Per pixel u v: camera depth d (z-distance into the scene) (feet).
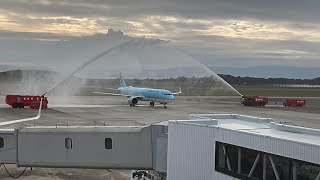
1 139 141.79
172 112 404.16
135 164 132.98
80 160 136.87
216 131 101.55
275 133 97.91
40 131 139.33
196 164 107.14
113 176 159.53
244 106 525.34
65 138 137.69
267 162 88.74
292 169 82.99
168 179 115.75
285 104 539.70
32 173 160.97
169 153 114.93
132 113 387.34
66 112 391.04
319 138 90.79
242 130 99.91
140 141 132.36
